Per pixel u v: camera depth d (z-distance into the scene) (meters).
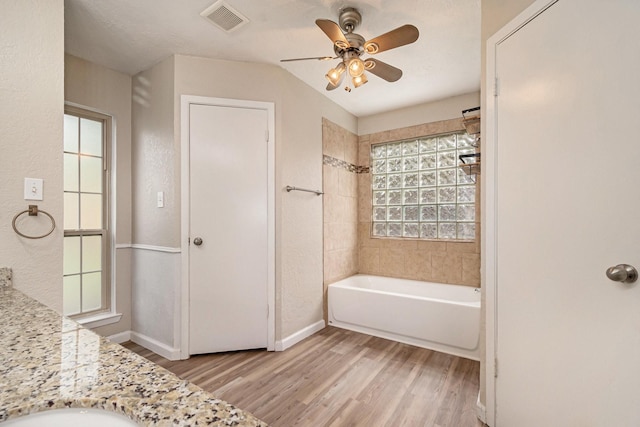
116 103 2.59
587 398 1.08
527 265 1.34
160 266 2.41
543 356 1.26
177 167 2.31
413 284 3.26
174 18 1.90
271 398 1.81
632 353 0.96
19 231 1.44
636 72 0.96
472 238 3.11
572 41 1.14
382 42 1.68
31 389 0.51
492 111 1.54
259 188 2.49
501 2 1.51
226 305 2.41
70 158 2.40
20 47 1.44
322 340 2.72
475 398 1.83
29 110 1.47
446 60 2.42
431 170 3.36
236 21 1.94
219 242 2.40
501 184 1.49
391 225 3.59
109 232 2.59
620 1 1.00
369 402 1.78
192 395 0.50
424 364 2.27
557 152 1.20
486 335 1.59
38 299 1.49
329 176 3.19
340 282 3.26
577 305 1.12
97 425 0.48
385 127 3.60
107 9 1.81
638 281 0.95
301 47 2.26
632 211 0.96
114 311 2.57
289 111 2.65
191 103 2.35
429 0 1.75
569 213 1.16
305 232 2.82
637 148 0.95
